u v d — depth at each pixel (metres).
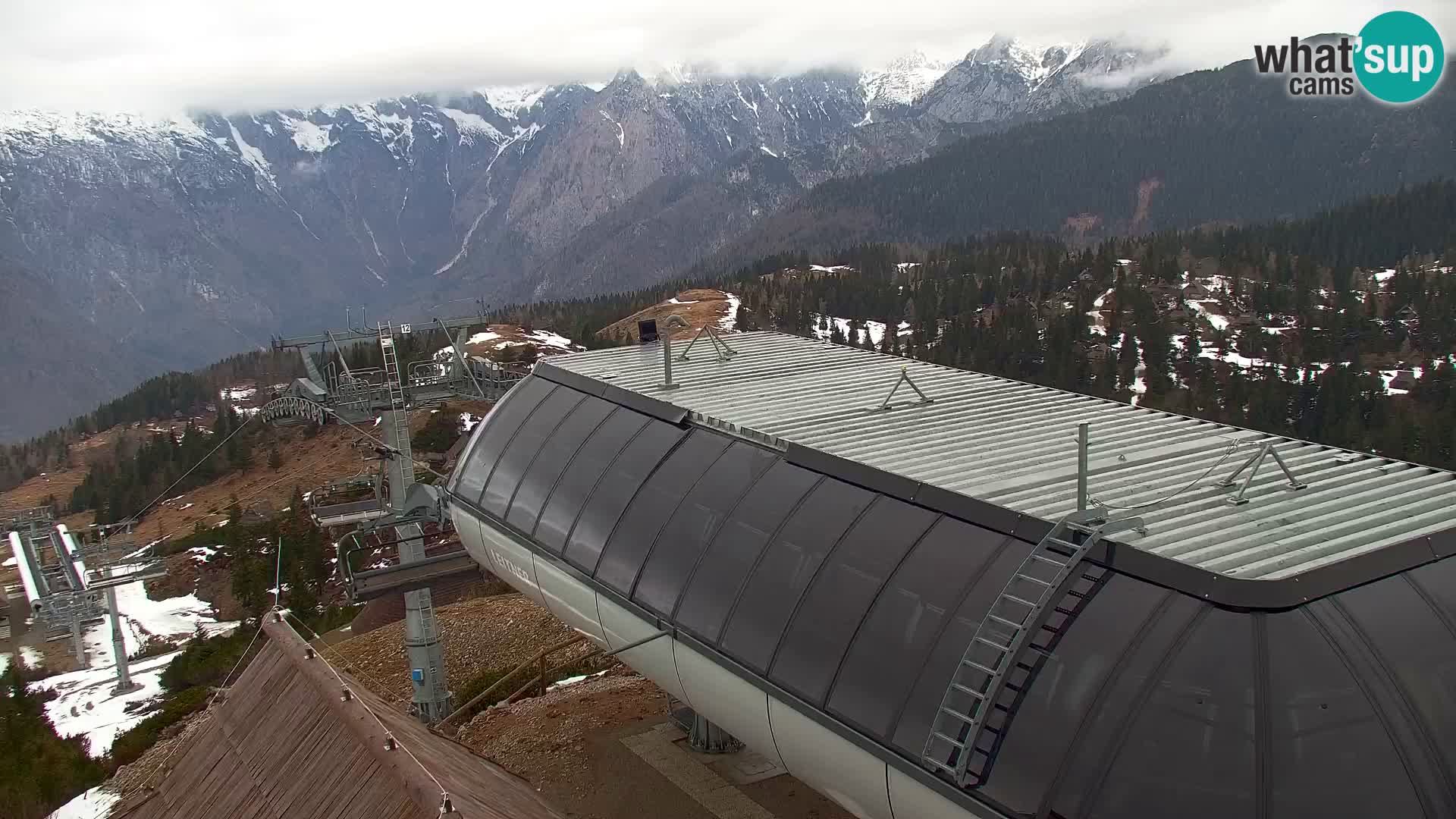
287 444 108.62
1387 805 11.47
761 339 33.50
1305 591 12.75
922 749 14.23
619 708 27.95
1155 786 12.02
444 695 30.64
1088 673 13.09
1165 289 160.62
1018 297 168.25
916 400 23.78
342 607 52.84
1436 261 172.00
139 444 146.00
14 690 45.25
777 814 22.03
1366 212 196.00
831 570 17.19
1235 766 11.71
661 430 23.41
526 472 25.84
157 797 18.09
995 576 15.07
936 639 14.97
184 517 94.94
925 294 173.62
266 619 20.33
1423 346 130.88
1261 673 12.07
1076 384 125.38
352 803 14.59
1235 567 13.39
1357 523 14.74
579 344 127.81
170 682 45.72
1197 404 115.62
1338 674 12.08
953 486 17.12
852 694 15.62
